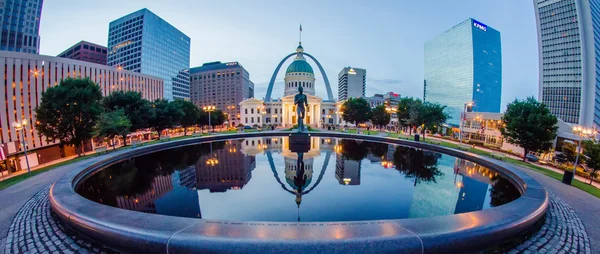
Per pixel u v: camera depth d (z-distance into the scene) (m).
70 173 13.72
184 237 5.95
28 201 12.15
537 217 8.19
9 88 47.25
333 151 26.89
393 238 5.96
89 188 13.91
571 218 10.41
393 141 35.69
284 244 5.66
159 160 22.06
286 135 45.78
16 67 48.22
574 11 98.38
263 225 6.51
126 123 34.09
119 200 11.93
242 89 151.75
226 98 152.25
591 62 95.44
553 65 106.38
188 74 150.38
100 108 30.83
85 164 16.91
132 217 7.14
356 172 17.27
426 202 11.69
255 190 13.21
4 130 46.50
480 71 185.38
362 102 71.56
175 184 14.52
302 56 110.56
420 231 6.31
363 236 5.97
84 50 124.62
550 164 26.14
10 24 93.44
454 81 198.12
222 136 38.41
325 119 106.50
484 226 6.75
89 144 41.16
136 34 116.38
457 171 18.61
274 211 10.38
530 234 8.45
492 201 12.18
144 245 6.15
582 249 7.96
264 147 29.78
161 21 126.75
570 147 26.81
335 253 5.60
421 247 5.97
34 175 18.73
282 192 12.85
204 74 156.88
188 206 11.06
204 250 5.75
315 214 10.09
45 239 8.06
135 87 82.88
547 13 107.50
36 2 100.31
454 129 55.56
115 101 39.81
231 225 6.52
